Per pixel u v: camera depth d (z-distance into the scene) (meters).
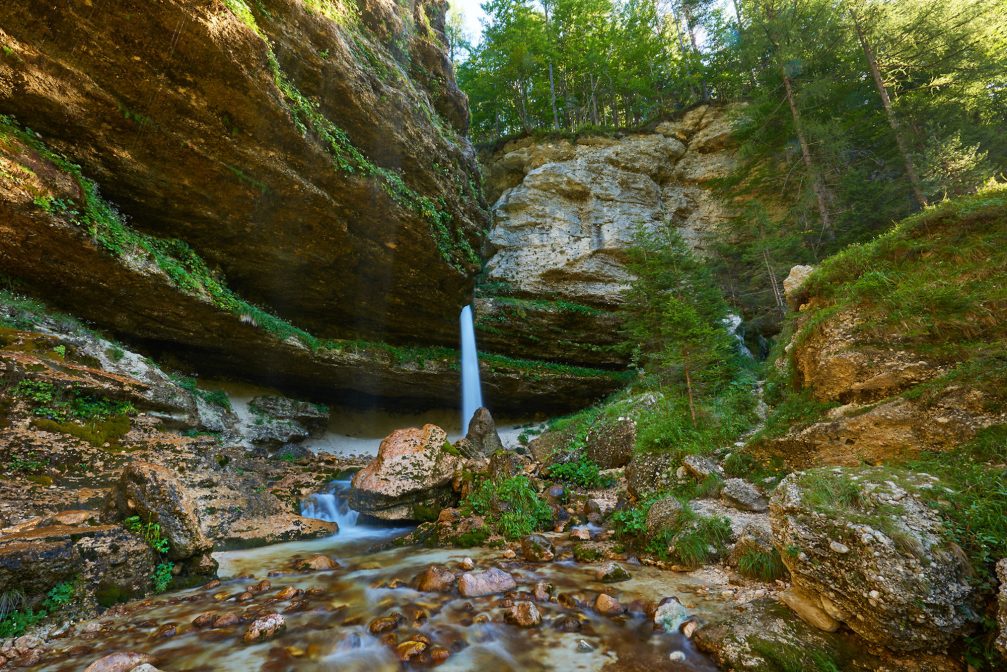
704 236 21.38
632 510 6.13
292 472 10.98
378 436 16.94
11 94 6.82
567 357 19.94
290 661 3.21
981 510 2.89
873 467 3.52
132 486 5.00
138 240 8.55
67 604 3.83
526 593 4.25
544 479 8.40
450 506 7.98
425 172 13.39
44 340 7.04
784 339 7.98
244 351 11.65
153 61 7.45
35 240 7.17
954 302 4.78
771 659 2.78
